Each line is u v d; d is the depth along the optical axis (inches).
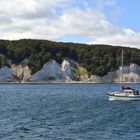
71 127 1968.5
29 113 2672.2
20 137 1672.0
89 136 1699.1
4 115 2524.6
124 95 3826.3
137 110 2967.5
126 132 1812.3
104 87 7780.5
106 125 2063.2
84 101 3932.1
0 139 1624.0
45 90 6437.0
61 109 3009.4
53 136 1696.6
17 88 7175.2
